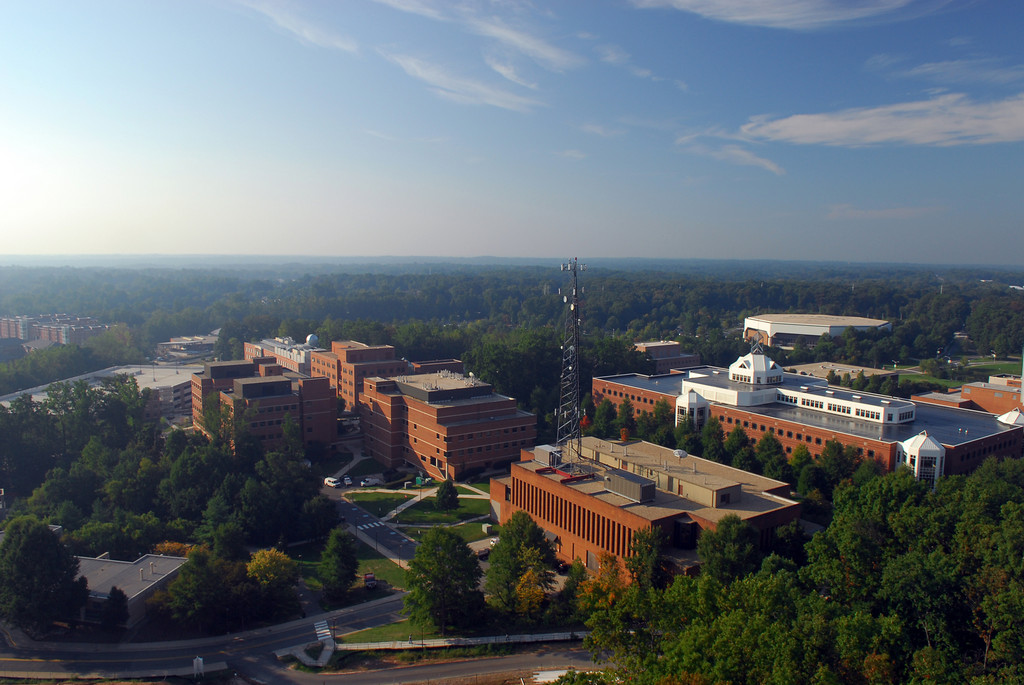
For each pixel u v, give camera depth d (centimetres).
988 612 6781
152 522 12269
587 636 8394
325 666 8562
